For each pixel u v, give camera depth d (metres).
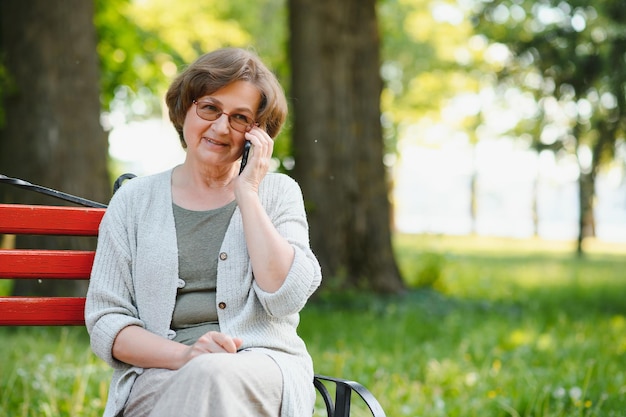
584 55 15.68
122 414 3.05
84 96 8.92
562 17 15.80
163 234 3.15
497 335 8.88
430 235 17.36
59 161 8.79
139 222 3.19
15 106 8.84
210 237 3.18
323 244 12.15
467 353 7.85
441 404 5.59
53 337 7.64
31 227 3.19
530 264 23.62
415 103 31.39
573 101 16.50
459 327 9.59
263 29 23.00
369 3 12.55
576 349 7.96
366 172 12.39
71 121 8.84
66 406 5.04
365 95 12.42
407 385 6.21
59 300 3.18
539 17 16.12
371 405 2.89
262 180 3.34
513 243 40.12
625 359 7.46
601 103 16.31
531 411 5.42
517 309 12.02
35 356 6.39
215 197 3.26
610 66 15.41
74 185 8.81
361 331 8.97
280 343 3.11
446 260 15.03
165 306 3.12
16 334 7.77
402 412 5.38
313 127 12.22
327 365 6.81
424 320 10.13
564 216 78.38
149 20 18.41
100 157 9.02
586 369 6.46
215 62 3.19
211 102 3.17
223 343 2.91
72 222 3.24
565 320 10.45
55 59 8.80
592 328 9.99
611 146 17.16
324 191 12.19
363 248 12.33
